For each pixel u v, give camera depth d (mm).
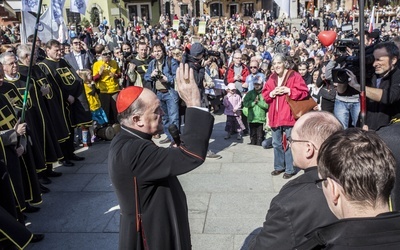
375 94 3189
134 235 2248
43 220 4367
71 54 7629
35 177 4383
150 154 2154
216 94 8641
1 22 25078
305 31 25484
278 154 5215
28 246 3867
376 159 1262
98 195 4938
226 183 5129
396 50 3207
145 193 2227
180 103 6566
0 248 3285
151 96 2318
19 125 3877
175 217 2309
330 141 1379
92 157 6305
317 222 1696
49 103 5473
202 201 4648
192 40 15812
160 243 2248
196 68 6242
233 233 3939
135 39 23203
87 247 3828
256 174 5383
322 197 1715
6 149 3775
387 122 3363
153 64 6355
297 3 38000
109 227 4172
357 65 3555
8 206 3486
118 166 2201
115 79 7375
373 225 1188
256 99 6352
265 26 28672
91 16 32812
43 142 5059
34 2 6680
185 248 2383
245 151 6344
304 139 2006
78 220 4344
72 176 5566
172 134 2266
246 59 8992
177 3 41219
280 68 4910
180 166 2111
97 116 7023
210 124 2168
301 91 4812
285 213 1739
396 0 34188
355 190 1250
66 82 5816
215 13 44094
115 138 2350
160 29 28719
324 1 39688
